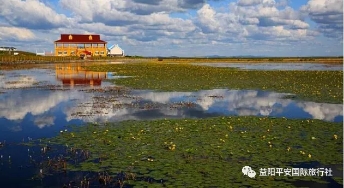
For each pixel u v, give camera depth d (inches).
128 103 1008.2
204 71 2319.1
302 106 956.6
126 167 477.4
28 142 609.6
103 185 422.9
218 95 1174.3
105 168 475.8
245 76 1913.1
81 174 458.9
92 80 1721.2
